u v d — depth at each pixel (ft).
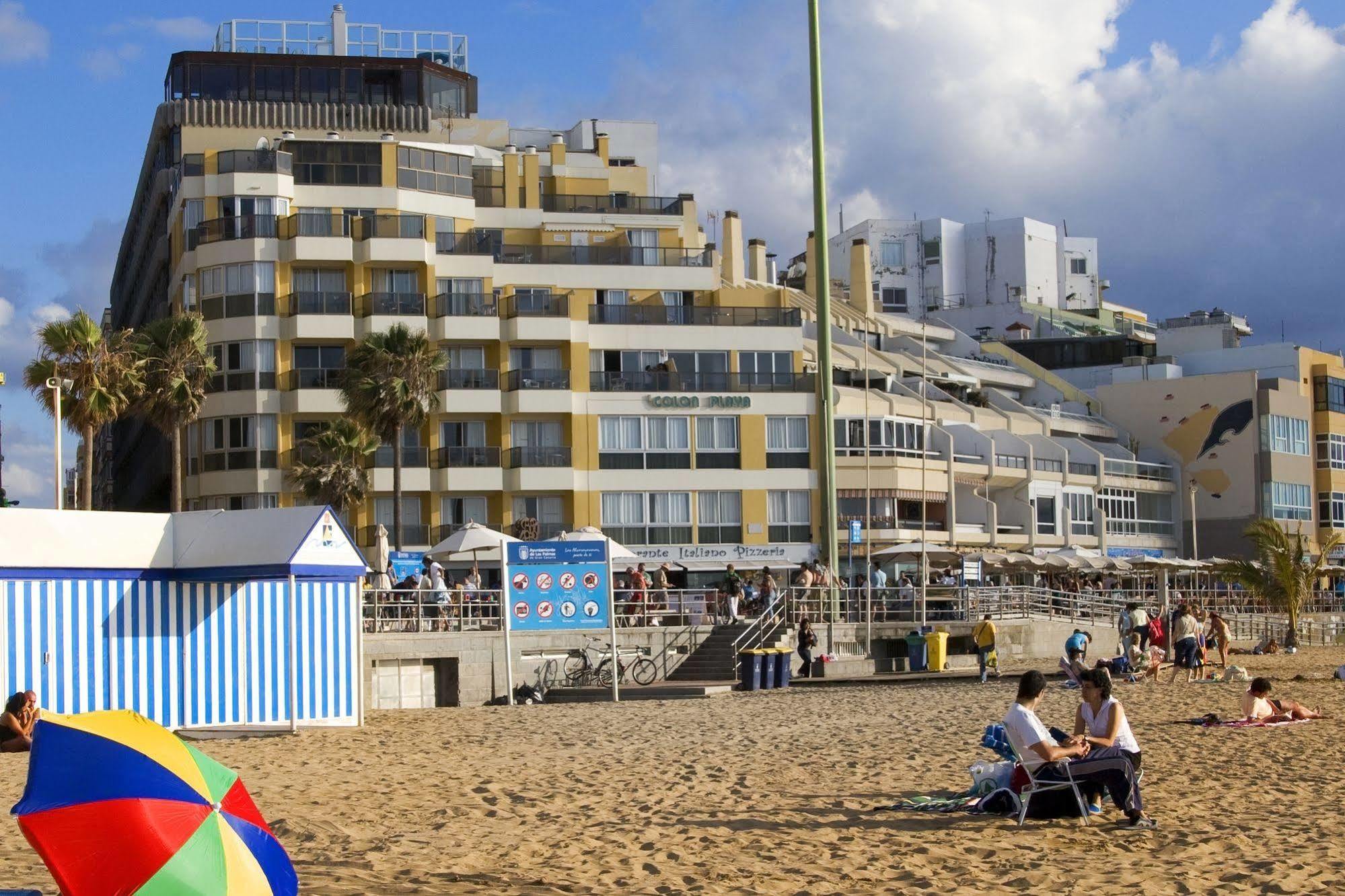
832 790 60.95
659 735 87.97
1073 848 45.96
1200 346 362.33
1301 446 324.80
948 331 351.05
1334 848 45.70
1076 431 310.65
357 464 192.13
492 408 206.59
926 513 246.27
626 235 231.71
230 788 30.55
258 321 200.95
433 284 208.13
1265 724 85.10
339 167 209.77
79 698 87.51
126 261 301.84
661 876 41.88
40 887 38.22
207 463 201.77
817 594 156.66
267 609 96.27
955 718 94.02
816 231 162.20
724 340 220.02
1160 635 146.00
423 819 53.57
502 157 231.09
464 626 130.21
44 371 157.89
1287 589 195.42
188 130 229.45
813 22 166.20
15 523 85.97
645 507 213.46
